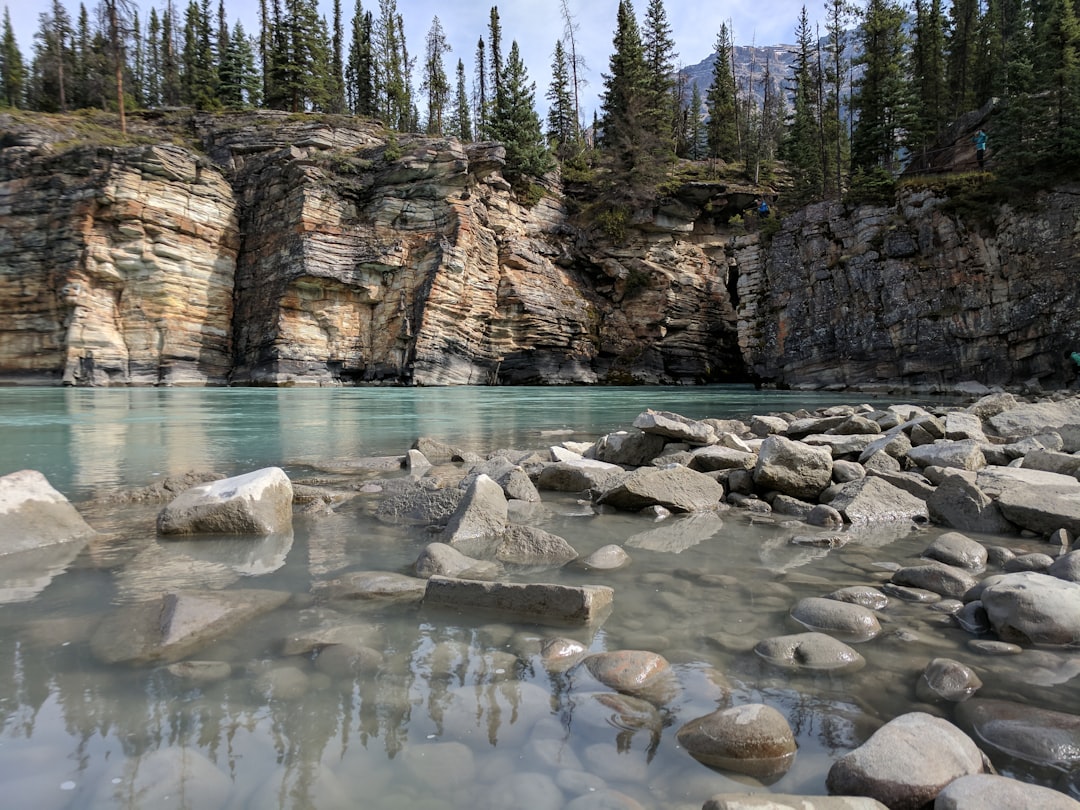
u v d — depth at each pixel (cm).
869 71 3966
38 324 3612
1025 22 4044
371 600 376
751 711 233
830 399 2548
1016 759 218
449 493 605
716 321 4812
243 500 539
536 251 4450
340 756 216
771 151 6253
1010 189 2734
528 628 338
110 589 393
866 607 363
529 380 4322
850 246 3262
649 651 302
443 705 253
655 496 651
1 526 479
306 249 3762
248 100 6078
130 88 6475
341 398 2588
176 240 3784
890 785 194
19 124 3962
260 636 319
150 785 197
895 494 632
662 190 4734
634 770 211
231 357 4062
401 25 6744
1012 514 561
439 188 4022
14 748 216
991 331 2759
